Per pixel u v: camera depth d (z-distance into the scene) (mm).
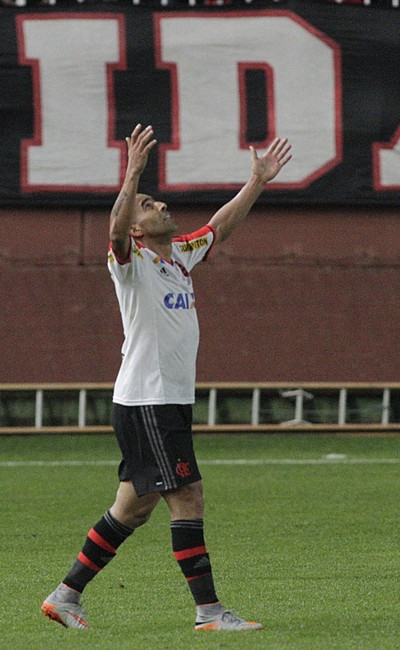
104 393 66438
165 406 20016
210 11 65938
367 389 66812
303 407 67500
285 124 66312
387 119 66875
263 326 67500
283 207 67625
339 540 33250
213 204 66312
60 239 66750
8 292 66500
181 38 65750
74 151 65750
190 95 65750
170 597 24266
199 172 65875
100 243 66875
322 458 56906
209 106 65938
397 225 68250
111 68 65500
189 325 20500
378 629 20000
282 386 65938
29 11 65312
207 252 21797
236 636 19297
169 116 65750
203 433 65750
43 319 66625
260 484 47156
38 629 20672
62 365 66625
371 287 68062
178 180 65875
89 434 65250
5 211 66500
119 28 65500
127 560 30078
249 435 65562
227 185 66000
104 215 66875
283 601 23438
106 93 65562
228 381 67188
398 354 68062
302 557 30125
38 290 66625
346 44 66500
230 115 66000
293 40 66188
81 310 66812
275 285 67562
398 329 68125
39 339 66562
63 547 32594
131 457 20156
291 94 66312
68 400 66375
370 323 67938
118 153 65875
